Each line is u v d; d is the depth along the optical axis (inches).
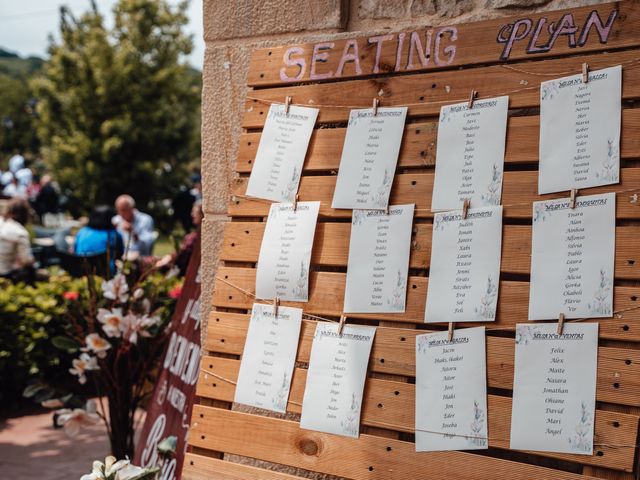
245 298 84.7
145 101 853.2
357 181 79.4
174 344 125.3
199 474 81.8
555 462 65.8
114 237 282.7
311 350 78.3
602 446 62.2
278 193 84.4
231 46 96.5
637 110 66.2
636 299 63.3
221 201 97.8
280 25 92.7
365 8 88.3
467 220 72.4
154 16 869.2
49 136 891.4
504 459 66.9
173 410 114.5
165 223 760.3
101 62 845.2
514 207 70.5
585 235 66.4
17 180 919.7
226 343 84.4
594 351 64.1
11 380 241.1
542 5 77.9
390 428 72.5
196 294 121.9
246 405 84.1
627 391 62.3
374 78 82.0
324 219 81.6
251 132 89.7
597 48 69.2
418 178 76.5
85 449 201.2
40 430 219.1
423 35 79.1
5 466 188.2
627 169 65.7
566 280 66.4
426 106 77.7
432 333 72.0
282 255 82.0
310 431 76.4
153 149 860.0
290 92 87.2
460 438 68.4
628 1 68.4
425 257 74.6
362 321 77.2
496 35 74.8
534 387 65.9
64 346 153.5
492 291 69.5
